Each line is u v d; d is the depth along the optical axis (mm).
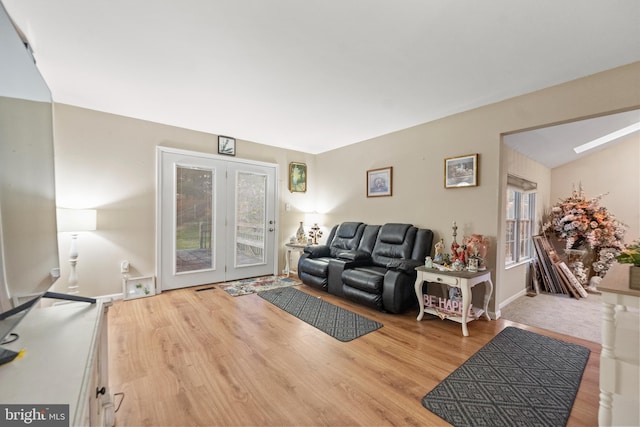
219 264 4246
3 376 812
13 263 958
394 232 3564
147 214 3592
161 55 2090
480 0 1512
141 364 1963
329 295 3670
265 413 1510
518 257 4082
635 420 1383
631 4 1518
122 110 3236
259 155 4672
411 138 3754
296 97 2844
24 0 1511
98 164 3246
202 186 4074
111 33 1826
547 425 1435
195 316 2863
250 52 2047
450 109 3117
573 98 2396
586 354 2176
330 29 1780
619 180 4613
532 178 4398
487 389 1727
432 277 2783
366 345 2299
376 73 2342
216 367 1939
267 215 4789
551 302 3746
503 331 2609
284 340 2363
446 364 2016
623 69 2162
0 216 868
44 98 1349
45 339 1059
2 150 897
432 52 2027
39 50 2018
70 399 717
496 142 2902
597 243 4406
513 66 2203
